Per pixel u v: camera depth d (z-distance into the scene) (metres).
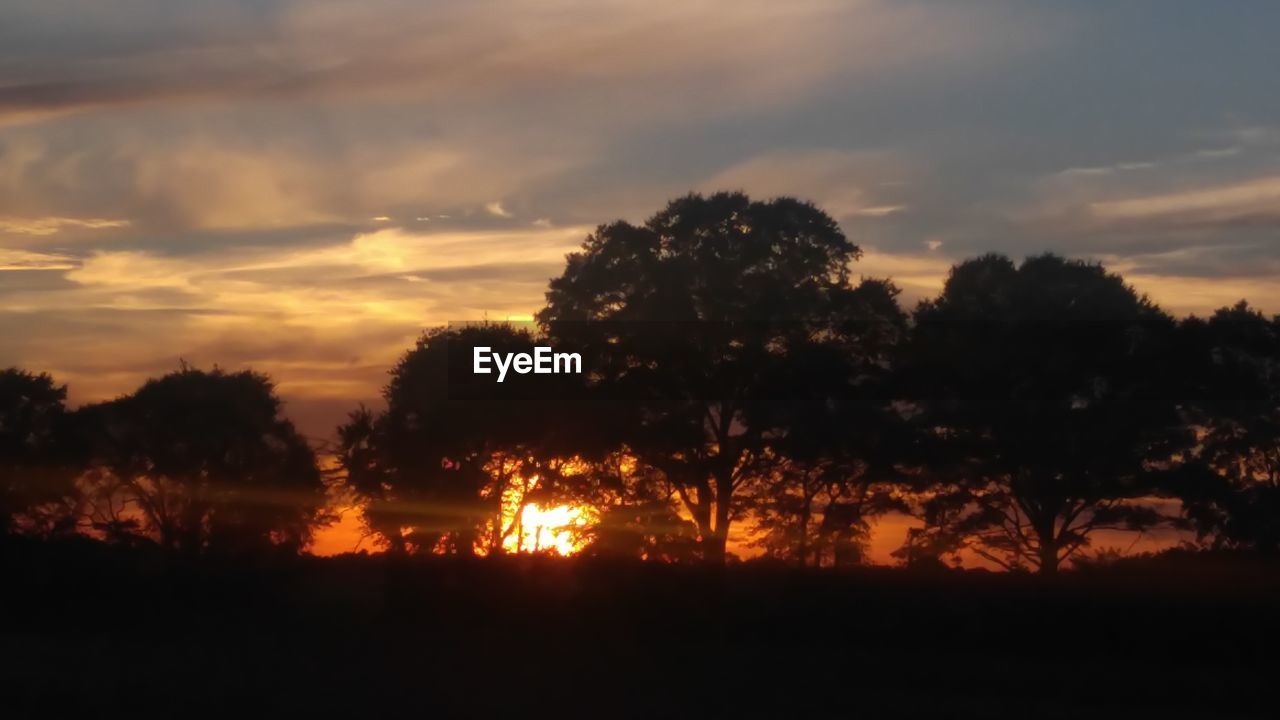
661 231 47.97
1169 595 35.69
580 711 25.64
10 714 24.23
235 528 50.72
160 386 53.94
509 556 46.66
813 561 46.91
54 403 55.00
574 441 45.97
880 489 48.28
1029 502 46.44
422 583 45.53
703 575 43.44
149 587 47.34
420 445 48.09
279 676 30.08
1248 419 46.81
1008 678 31.19
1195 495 44.44
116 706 25.14
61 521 51.69
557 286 48.50
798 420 45.16
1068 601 36.81
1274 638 33.56
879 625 38.34
